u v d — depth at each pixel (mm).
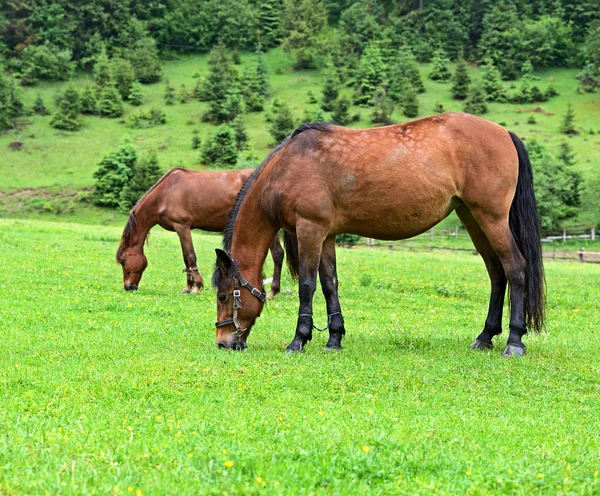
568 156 75125
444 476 5105
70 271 18328
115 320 12070
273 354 9531
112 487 4668
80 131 102438
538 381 8469
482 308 15820
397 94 114750
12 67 128875
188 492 4637
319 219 9719
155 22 148000
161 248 26688
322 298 15969
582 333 12656
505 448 5840
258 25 152625
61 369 8188
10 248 22922
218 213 16344
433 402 7371
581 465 5477
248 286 10008
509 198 10039
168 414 6535
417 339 10867
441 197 9789
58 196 75750
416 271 22062
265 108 113375
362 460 5223
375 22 142875
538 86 116875
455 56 135875
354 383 8078
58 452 5336
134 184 72500
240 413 6613
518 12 141500
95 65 123375
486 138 9953
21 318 11648
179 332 11203
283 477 4934
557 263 33500
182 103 117188
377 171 9625
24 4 139250
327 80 114375
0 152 91562
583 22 141000
